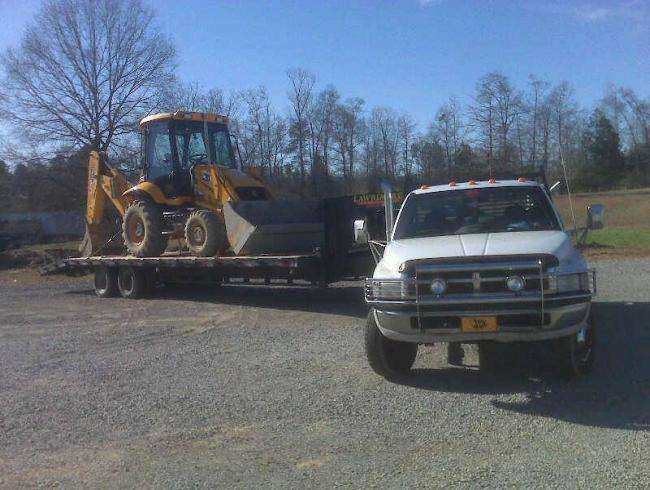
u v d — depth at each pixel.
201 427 6.43
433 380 7.64
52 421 6.82
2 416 7.04
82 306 15.60
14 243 40.12
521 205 8.24
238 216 13.53
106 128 37.53
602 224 8.38
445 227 8.16
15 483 5.30
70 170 37.38
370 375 7.98
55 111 36.59
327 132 48.97
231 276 14.37
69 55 36.53
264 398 7.26
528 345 8.91
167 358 9.47
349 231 13.16
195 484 5.14
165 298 16.25
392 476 5.11
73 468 5.57
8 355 10.14
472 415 6.38
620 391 6.90
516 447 5.55
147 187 16.06
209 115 16.22
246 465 5.46
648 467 5.04
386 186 9.08
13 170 37.50
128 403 7.32
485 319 6.62
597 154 64.31
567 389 7.06
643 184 66.56
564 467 5.10
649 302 12.15
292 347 9.78
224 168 15.45
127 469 5.50
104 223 18.98
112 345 10.60
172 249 17.55
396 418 6.41
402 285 6.83
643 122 68.81
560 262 6.67
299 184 47.75
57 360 9.66
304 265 12.70
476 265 6.64
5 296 18.34
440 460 5.36
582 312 6.70
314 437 6.02
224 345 10.19
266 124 48.19
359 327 11.12
